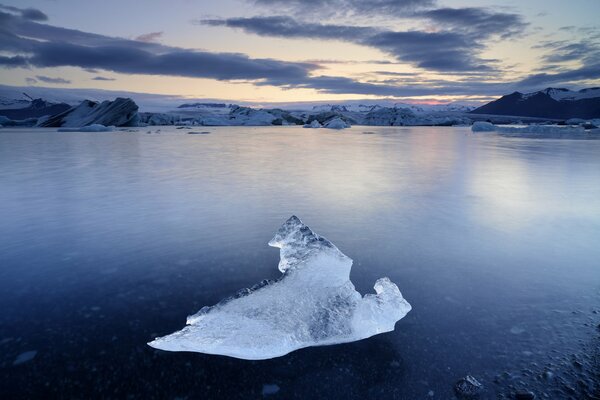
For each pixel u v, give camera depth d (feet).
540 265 9.76
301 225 10.57
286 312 7.29
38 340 6.63
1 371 5.87
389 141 65.57
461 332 6.90
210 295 8.18
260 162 33.27
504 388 5.59
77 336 6.75
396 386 5.67
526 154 40.04
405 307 7.56
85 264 9.77
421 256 10.36
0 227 12.91
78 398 5.39
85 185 21.16
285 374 5.94
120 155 39.29
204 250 10.73
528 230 12.64
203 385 5.68
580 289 8.46
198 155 39.73
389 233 12.30
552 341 6.63
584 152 41.98
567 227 13.01
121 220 13.76
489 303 7.88
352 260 9.68
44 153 41.01
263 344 6.51
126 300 7.97
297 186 20.92
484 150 45.70
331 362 6.23
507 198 17.66
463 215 14.60
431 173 26.12
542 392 5.50
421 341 6.68
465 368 6.02
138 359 6.20
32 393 5.47
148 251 10.66
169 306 7.75
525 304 7.83
